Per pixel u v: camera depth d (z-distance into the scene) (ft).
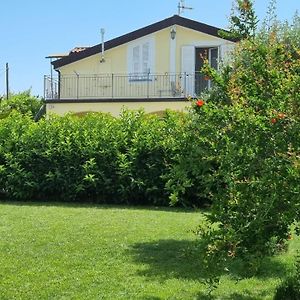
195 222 34.88
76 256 25.12
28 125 47.78
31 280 21.29
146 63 74.74
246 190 16.37
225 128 17.08
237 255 16.44
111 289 20.40
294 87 16.02
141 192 44.65
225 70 19.45
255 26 20.85
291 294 18.98
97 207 42.65
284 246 26.04
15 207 41.68
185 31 74.08
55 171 45.91
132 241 28.63
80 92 75.31
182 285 21.08
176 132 23.98
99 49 74.64
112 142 45.09
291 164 15.28
